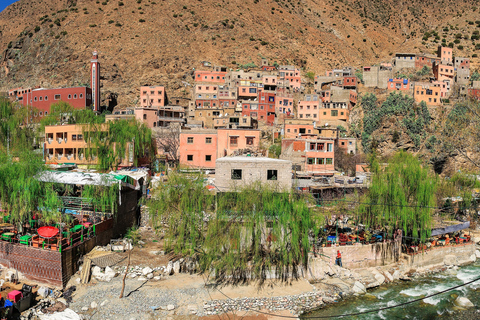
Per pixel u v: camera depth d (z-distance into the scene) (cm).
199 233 3747
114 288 3312
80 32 17375
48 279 3309
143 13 19288
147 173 5688
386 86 13788
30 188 3719
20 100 12712
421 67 15775
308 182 5975
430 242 4653
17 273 3431
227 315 3125
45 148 6688
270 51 18400
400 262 4284
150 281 3484
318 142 6788
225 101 11631
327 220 4597
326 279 3828
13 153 5200
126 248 4019
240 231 3528
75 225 3866
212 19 19850
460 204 5538
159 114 9938
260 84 12519
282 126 10738
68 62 15700
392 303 3544
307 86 15000
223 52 17575
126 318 2988
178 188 3834
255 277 3647
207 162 6391
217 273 3628
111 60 15675
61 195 4297
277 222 3575
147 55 16125
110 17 18750
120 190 4144
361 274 3975
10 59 17612
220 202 3641
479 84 13938
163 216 3991
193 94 13338
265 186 3700
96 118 8012
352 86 13288
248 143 6488
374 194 4412
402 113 11831
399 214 4194
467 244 4766
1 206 4025
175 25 18738
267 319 3106
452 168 9106
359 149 11075
